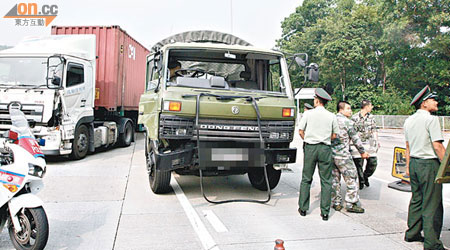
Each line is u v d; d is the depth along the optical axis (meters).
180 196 6.17
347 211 5.50
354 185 5.42
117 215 5.07
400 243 4.25
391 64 28.38
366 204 5.94
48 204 5.52
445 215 5.36
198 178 7.75
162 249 3.95
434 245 3.92
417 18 24.38
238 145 5.57
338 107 5.95
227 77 6.64
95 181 7.13
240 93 5.85
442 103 27.22
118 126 12.61
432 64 24.70
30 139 3.77
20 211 3.69
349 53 31.78
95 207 5.43
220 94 5.72
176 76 6.25
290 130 5.91
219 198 6.16
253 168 6.21
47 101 8.20
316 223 4.91
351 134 5.52
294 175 8.41
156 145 5.70
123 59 12.26
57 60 8.62
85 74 9.70
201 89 5.72
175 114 5.36
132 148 12.68
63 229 4.49
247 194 6.48
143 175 7.86
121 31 11.95
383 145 16.00
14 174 3.55
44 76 8.54
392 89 31.89
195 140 5.54
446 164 3.66
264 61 6.70
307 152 5.20
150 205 5.59
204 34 7.05
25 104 8.15
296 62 6.31
